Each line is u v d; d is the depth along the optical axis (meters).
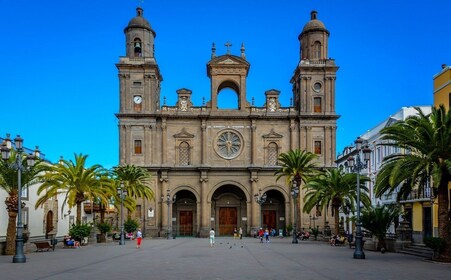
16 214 39.50
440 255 30.41
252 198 75.88
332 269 25.70
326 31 78.81
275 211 79.69
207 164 76.56
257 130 77.56
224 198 80.38
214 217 79.88
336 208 54.34
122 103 75.56
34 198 59.09
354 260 31.42
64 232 71.19
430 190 43.84
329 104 76.44
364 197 53.53
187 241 62.16
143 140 75.31
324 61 77.31
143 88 76.12
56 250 44.19
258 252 39.97
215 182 76.44
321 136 76.25
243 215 79.94
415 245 38.38
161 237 73.81
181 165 76.12
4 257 35.75
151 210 74.44
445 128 30.19
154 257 34.69
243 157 77.25
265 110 78.00
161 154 76.38
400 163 30.55
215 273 23.81
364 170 70.38
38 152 62.06
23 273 23.98
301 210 74.69
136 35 77.69
